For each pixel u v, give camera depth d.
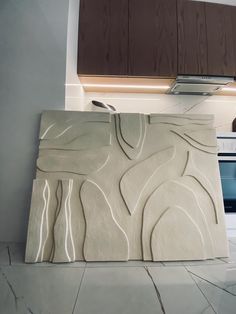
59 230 1.02
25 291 0.72
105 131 1.21
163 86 1.75
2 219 1.19
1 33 1.27
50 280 0.81
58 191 1.09
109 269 0.92
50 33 1.28
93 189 1.10
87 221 1.05
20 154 1.22
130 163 1.17
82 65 1.50
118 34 1.54
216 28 1.64
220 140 1.43
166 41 1.57
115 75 1.52
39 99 1.25
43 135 1.17
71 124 1.20
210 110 1.91
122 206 1.09
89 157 1.16
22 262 0.96
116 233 1.04
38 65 1.26
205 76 1.59
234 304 0.66
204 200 1.15
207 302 0.67
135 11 1.57
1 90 1.24
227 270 0.92
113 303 0.66
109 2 1.56
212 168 1.21
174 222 1.08
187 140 1.24
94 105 1.52
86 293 0.72
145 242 1.04
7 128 1.23
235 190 1.41
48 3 1.29
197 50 1.59
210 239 1.08
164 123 1.26
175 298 0.69
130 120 1.24
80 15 1.54
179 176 1.17
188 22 1.61
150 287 0.76
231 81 1.60
